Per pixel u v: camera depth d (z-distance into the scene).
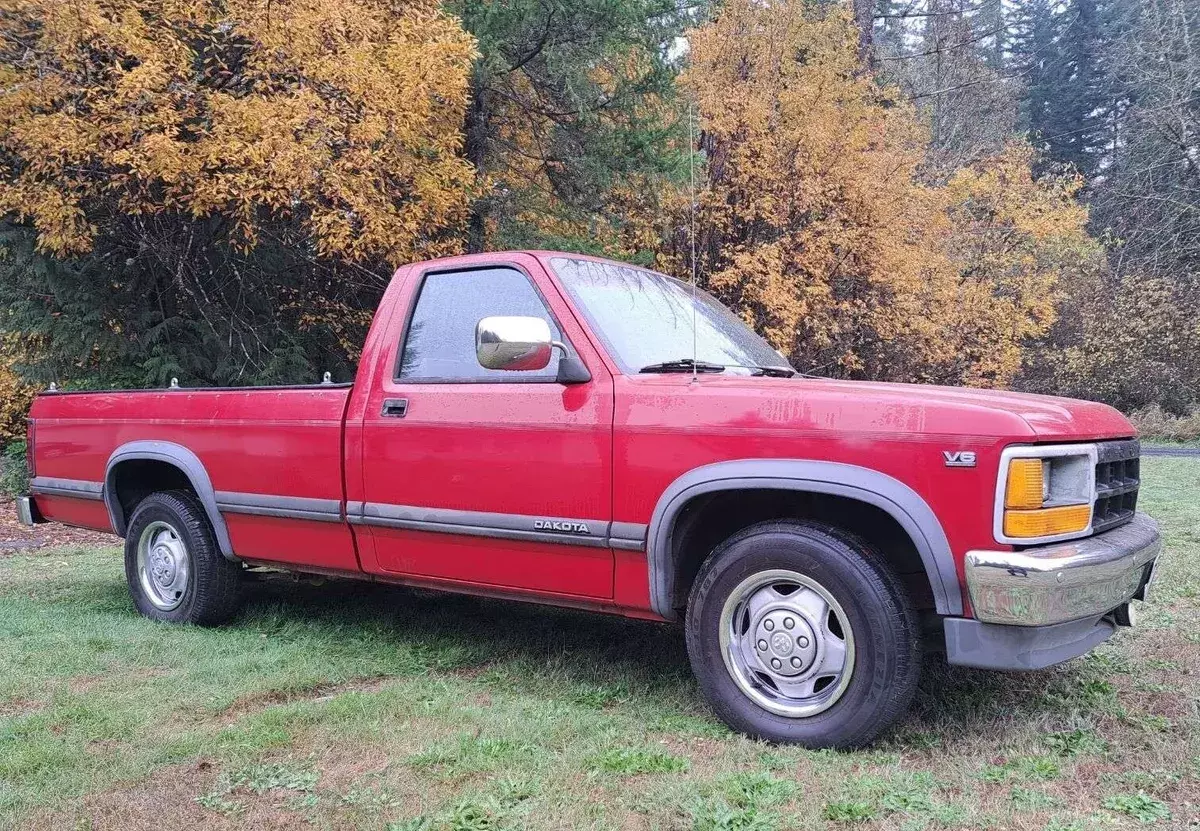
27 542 9.20
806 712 3.16
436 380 4.06
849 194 16.62
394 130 11.29
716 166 16.34
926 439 2.97
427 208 12.03
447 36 11.58
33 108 10.41
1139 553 3.22
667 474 3.36
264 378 13.04
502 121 14.67
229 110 10.49
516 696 3.75
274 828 2.61
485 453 3.79
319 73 10.89
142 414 5.22
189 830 2.59
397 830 2.55
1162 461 14.55
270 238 12.84
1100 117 42.41
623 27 13.47
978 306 20.66
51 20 9.91
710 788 2.80
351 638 4.71
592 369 3.63
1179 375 22.89
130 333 12.63
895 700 3.02
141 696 3.73
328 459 4.33
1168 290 23.70
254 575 5.99
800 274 16.52
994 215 22.30
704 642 3.36
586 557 3.60
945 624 2.95
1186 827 2.55
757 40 16.41
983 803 2.72
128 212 11.01
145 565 5.30
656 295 4.28
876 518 3.34
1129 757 3.05
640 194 14.84
